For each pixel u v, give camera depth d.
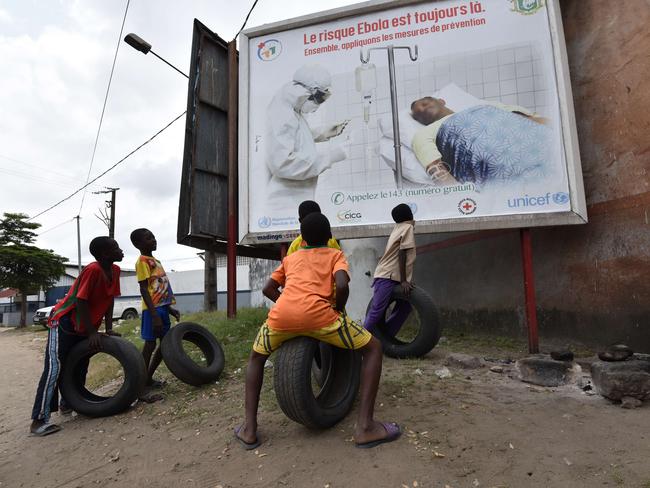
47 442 3.71
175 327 4.79
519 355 5.00
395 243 4.95
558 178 5.05
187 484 2.75
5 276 27.89
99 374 6.00
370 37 5.99
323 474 2.66
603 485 2.35
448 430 3.07
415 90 5.74
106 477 2.97
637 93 4.52
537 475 2.49
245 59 6.50
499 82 5.40
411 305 5.30
